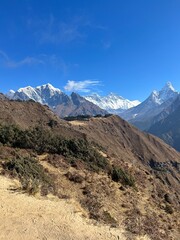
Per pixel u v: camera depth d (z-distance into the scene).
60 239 14.13
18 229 14.20
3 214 15.34
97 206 20.52
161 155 174.12
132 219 20.53
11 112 101.19
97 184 26.08
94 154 33.09
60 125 102.50
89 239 14.77
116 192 26.48
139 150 168.75
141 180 35.31
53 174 24.97
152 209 26.41
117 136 171.12
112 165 33.88
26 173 21.88
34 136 31.88
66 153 31.19
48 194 19.88
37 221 15.41
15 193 18.38
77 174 26.52
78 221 16.62
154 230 19.48
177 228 23.98
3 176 20.62
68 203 19.11
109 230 16.47
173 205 32.47
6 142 29.73
